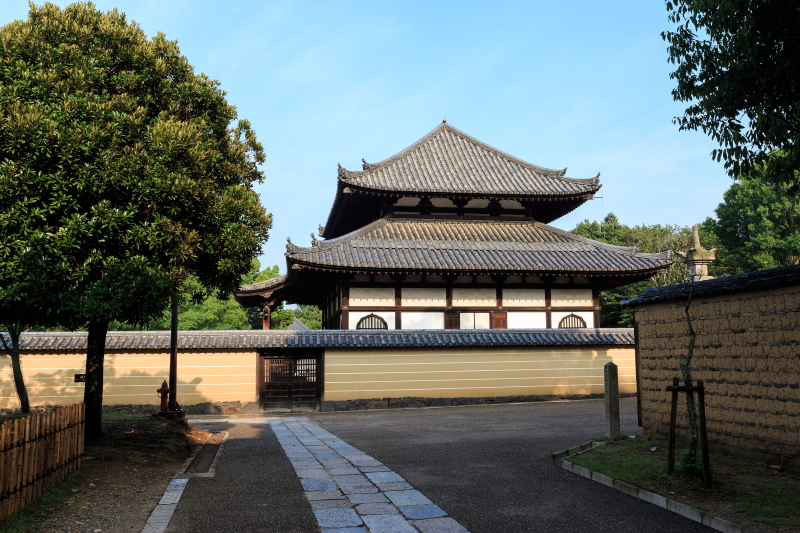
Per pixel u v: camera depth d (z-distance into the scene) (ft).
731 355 36.14
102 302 35.53
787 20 29.91
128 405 84.07
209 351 87.25
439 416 71.97
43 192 35.58
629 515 26.14
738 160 32.48
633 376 95.40
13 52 39.75
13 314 36.88
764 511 24.35
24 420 26.45
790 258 177.47
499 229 115.03
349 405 87.61
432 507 28.02
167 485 33.47
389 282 100.53
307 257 92.73
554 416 66.33
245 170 50.83
